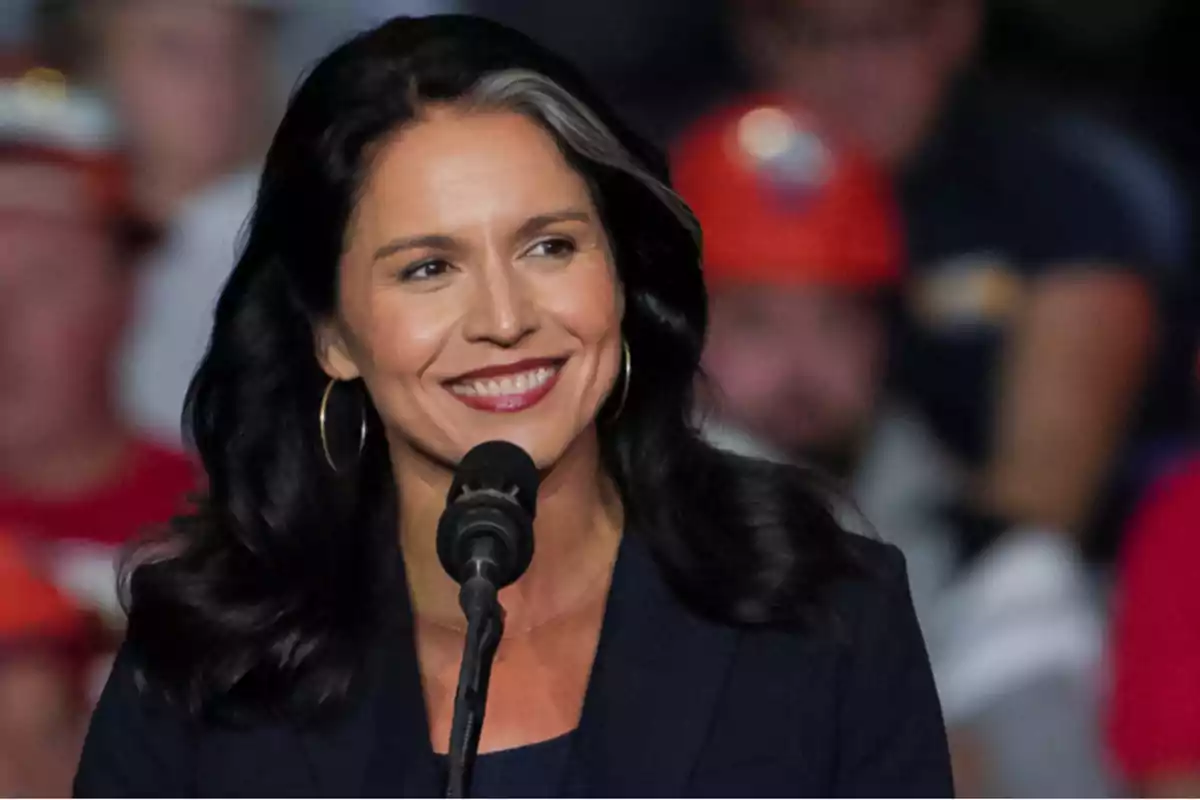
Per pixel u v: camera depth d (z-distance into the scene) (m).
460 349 6.93
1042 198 12.80
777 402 12.35
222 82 12.20
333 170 7.05
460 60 7.01
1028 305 12.68
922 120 12.81
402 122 6.97
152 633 7.62
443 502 7.46
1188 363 12.67
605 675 7.46
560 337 6.96
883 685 7.48
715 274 12.41
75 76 12.02
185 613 7.59
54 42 12.05
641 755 7.36
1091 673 11.66
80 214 11.71
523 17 13.20
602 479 7.77
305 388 7.77
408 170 6.93
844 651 7.47
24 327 11.34
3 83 11.78
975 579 12.12
